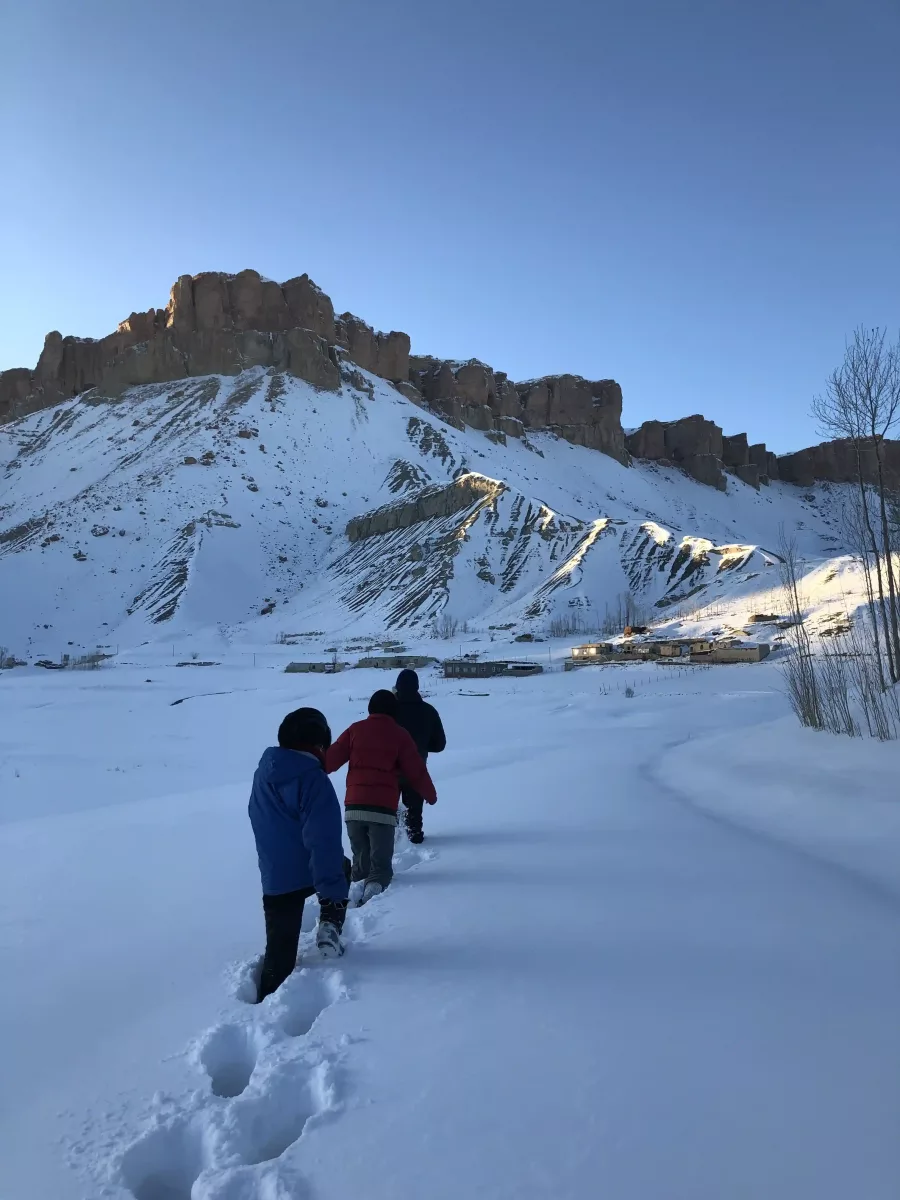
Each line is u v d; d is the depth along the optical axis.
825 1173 2.27
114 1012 3.88
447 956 4.20
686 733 19.53
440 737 7.62
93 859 7.70
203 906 5.84
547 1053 3.07
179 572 110.81
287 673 62.38
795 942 4.21
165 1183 2.69
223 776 19.56
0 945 5.13
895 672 15.02
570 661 55.91
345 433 181.62
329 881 4.16
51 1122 2.86
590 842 6.96
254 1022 3.52
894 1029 3.15
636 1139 2.48
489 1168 2.36
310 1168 2.39
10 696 46.16
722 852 6.43
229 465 151.50
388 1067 3.01
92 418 194.00
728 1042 3.10
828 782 9.07
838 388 16.41
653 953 4.11
